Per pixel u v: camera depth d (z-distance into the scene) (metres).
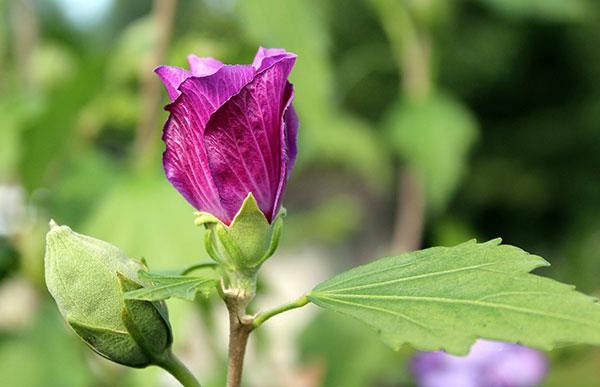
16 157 0.55
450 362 0.58
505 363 0.57
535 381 0.57
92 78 0.53
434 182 0.65
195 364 0.58
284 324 0.99
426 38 0.69
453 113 0.65
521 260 0.28
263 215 0.30
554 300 0.27
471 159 2.26
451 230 0.71
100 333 0.29
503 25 2.21
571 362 0.59
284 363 0.64
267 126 0.30
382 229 1.86
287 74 0.29
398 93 1.92
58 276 0.29
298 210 1.72
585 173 2.21
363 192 1.85
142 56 0.55
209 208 0.30
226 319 0.82
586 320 0.27
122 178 0.48
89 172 0.54
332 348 0.62
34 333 0.52
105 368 0.55
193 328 0.58
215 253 0.30
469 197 2.24
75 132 0.55
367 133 0.85
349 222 0.83
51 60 0.68
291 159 0.30
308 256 1.48
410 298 0.28
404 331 0.27
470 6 2.17
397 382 0.62
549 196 2.22
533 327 0.27
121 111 0.60
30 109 0.57
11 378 0.50
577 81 2.29
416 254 0.29
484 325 0.27
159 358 0.30
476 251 0.29
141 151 0.51
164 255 0.45
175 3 0.52
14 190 0.55
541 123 2.26
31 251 0.52
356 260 1.77
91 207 0.53
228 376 0.30
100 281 0.29
